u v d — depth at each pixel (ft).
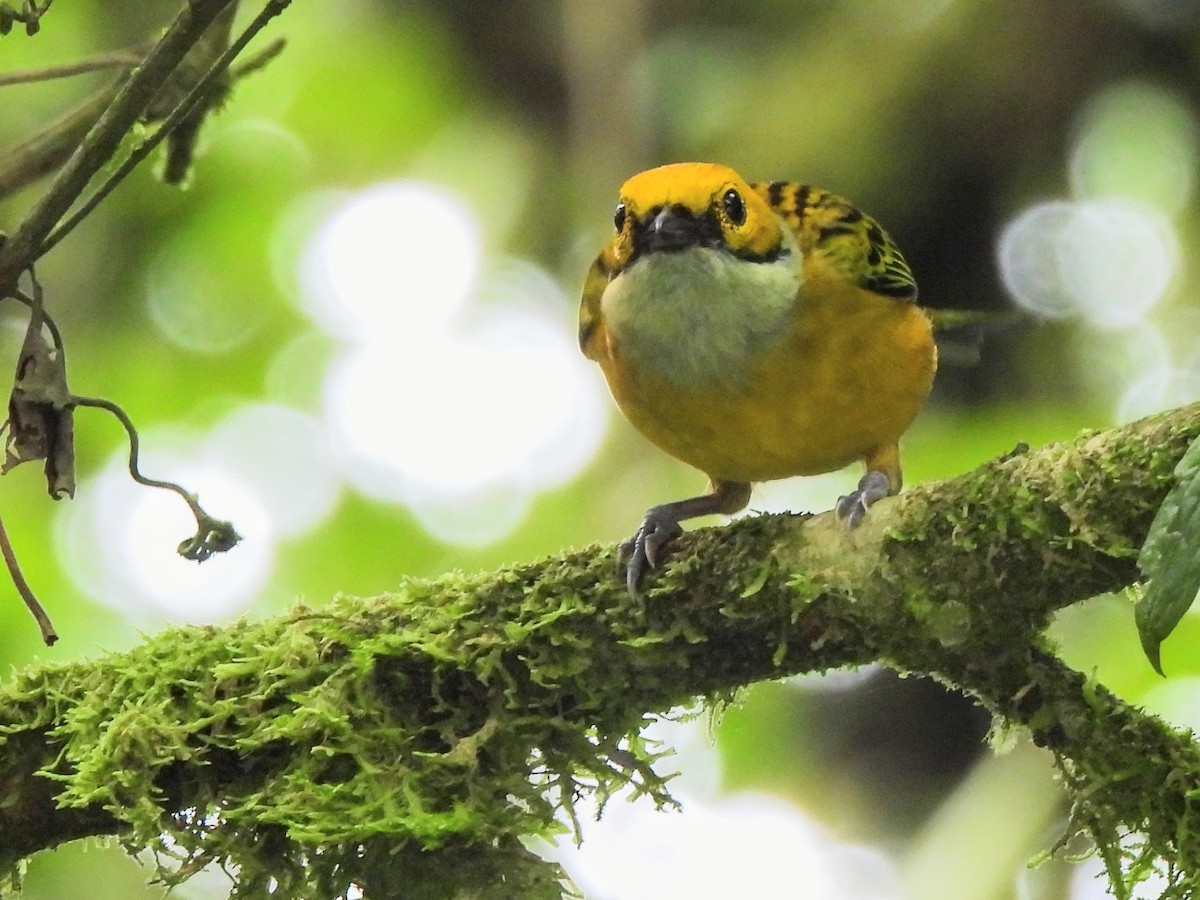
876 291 24.38
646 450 45.96
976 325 32.12
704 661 19.58
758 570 18.92
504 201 48.93
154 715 18.99
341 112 49.26
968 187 43.45
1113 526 17.03
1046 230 43.73
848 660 19.36
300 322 49.49
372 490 46.80
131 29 44.27
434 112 49.39
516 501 46.75
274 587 45.32
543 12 47.42
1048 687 18.98
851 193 43.21
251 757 19.25
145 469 45.37
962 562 17.92
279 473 47.47
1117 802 18.90
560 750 19.67
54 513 42.29
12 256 19.13
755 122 43.52
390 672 19.54
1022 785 37.17
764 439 24.72
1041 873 36.37
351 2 48.11
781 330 23.88
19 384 19.43
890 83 42.63
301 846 18.70
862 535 18.48
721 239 24.03
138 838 18.51
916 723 43.39
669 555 19.56
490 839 18.69
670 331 24.20
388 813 18.19
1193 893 18.30
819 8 44.45
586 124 45.50
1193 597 14.58
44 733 19.58
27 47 44.29
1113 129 42.88
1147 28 42.22
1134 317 44.60
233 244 48.62
